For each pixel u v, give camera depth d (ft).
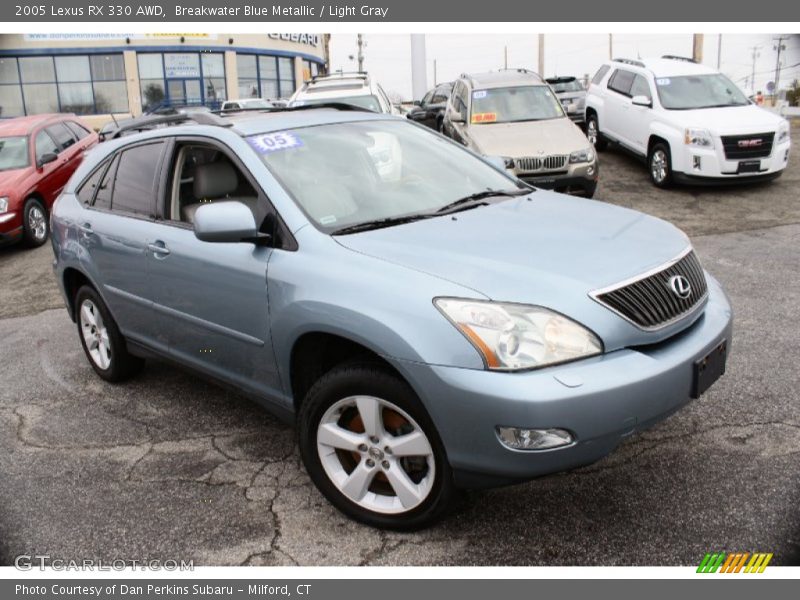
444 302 8.42
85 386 15.78
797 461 10.49
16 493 11.34
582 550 9.00
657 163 35.35
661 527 9.29
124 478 11.59
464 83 36.86
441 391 8.27
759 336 15.48
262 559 9.33
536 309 8.29
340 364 9.64
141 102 103.71
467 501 10.18
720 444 11.12
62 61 101.40
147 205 13.04
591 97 44.19
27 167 34.06
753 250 23.39
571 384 7.93
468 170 13.08
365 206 10.96
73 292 16.02
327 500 10.46
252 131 11.86
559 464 8.09
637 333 8.68
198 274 11.42
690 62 38.42
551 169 30.22
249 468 11.65
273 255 10.28
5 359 18.13
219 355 11.67
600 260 9.22
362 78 37.27
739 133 31.91
